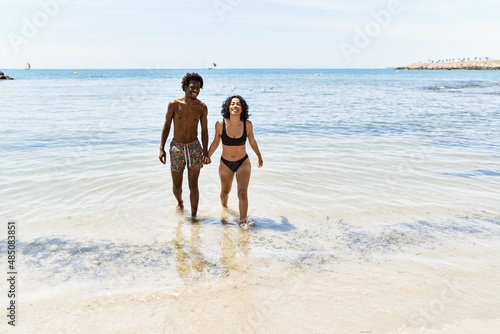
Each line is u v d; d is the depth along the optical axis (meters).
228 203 6.48
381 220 5.70
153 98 30.22
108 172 8.07
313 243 4.96
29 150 10.07
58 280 4.06
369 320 3.39
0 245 4.81
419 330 3.25
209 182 7.57
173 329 3.27
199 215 5.94
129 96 32.44
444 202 6.43
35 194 6.66
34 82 67.06
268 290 3.88
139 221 5.63
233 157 5.93
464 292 3.83
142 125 14.68
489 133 13.21
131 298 3.73
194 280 4.07
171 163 5.89
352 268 4.33
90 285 3.97
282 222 5.64
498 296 3.76
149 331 3.24
